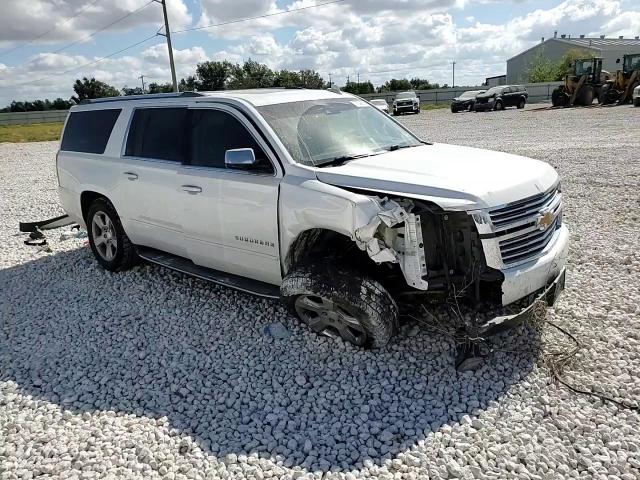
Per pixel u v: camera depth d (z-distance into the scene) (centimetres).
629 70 3209
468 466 292
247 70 6681
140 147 559
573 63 3428
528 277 376
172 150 521
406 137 533
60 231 852
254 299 523
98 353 446
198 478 296
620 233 658
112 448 324
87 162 616
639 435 307
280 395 370
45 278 634
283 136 446
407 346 416
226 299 529
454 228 371
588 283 511
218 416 352
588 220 723
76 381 405
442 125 2653
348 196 372
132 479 297
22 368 431
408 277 372
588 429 314
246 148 435
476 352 368
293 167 425
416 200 369
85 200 644
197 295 546
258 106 468
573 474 282
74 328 495
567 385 354
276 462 307
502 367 383
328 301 404
